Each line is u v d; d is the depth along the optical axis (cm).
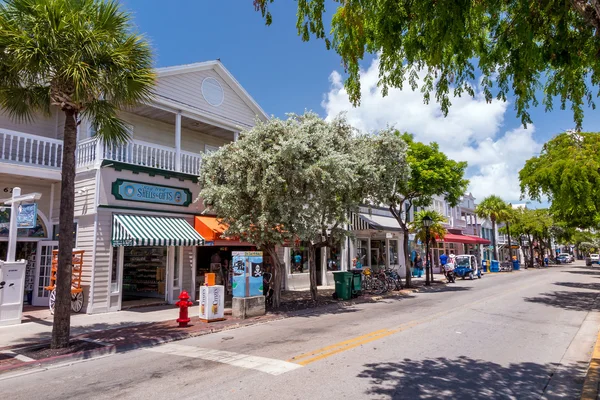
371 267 2603
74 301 1242
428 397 516
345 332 926
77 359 752
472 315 1162
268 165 1208
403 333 905
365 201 1716
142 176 1373
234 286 1184
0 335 934
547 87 803
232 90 1861
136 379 611
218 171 1360
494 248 4778
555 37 680
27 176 1270
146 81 881
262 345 811
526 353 738
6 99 880
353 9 638
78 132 1427
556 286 2127
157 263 1558
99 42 802
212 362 690
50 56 769
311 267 1509
